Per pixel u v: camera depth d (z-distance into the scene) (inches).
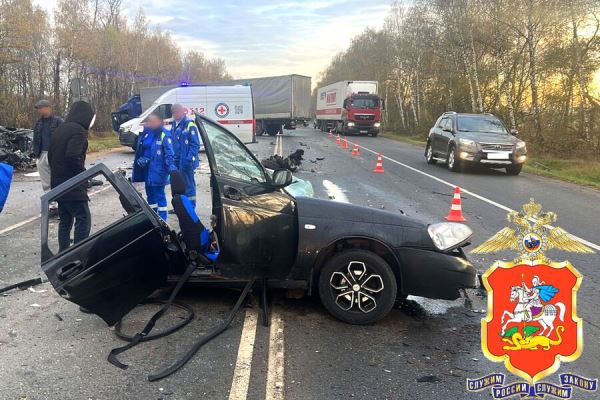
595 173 647.1
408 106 1804.9
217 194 162.2
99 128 1440.7
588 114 852.0
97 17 1577.3
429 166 652.1
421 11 1266.0
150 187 279.1
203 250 163.8
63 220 216.5
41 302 175.0
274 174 175.5
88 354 138.9
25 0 1015.6
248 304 175.3
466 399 120.4
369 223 162.1
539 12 873.5
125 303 151.1
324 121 1745.8
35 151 310.5
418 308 177.9
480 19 1023.0
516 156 570.3
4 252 234.2
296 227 163.2
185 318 163.3
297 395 120.3
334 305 162.4
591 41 864.9
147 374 128.6
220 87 805.2
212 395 119.5
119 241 147.5
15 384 122.5
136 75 1850.4
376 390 123.3
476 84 1077.1
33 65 1185.4
